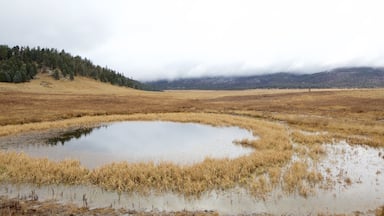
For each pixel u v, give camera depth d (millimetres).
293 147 20984
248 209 10289
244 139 24484
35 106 50969
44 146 22812
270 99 78750
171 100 80562
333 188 12375
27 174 13305
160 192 11898
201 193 11797
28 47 143750
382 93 74500
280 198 11250
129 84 166375
